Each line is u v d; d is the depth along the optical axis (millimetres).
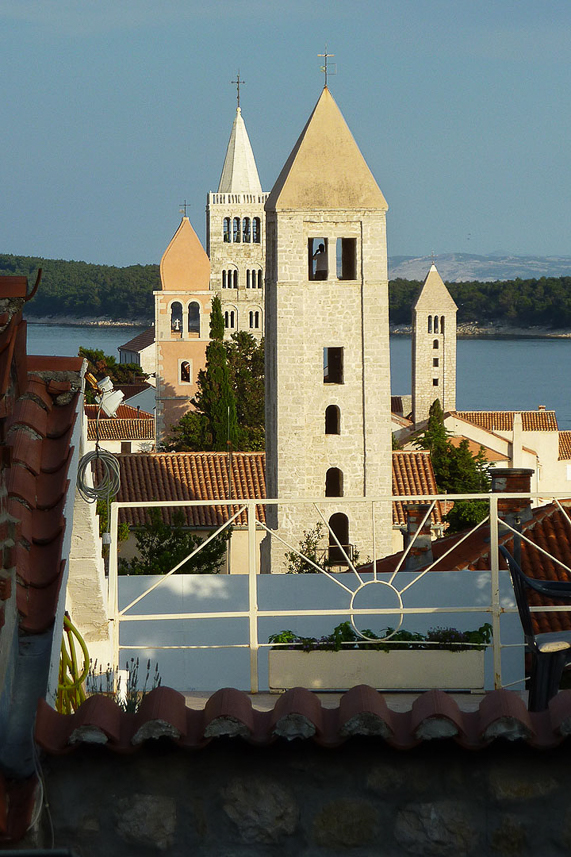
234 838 26297
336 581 50031
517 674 59844
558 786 26547
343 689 50375
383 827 26562
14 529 27828
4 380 23953
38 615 28578
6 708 25281
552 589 39312
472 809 26562
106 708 26266
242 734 25891
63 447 34781
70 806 25797
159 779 26172
